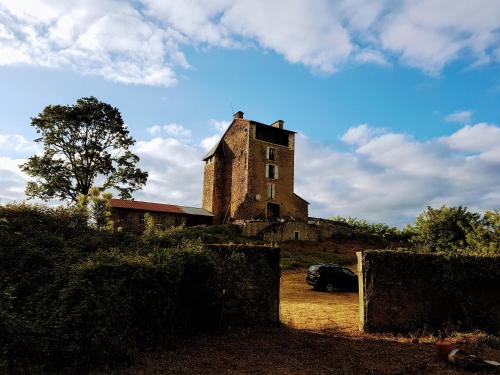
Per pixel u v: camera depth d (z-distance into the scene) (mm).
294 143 47562
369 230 50906
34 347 6102
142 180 38125
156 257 8500
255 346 8289
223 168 48031
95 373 6152
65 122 35125
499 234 15453
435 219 22250
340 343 8781
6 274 8484
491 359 7574
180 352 7605
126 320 7059
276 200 44656
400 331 9859
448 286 10195
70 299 6992
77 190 35281
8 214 11695
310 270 21406
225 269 9641
